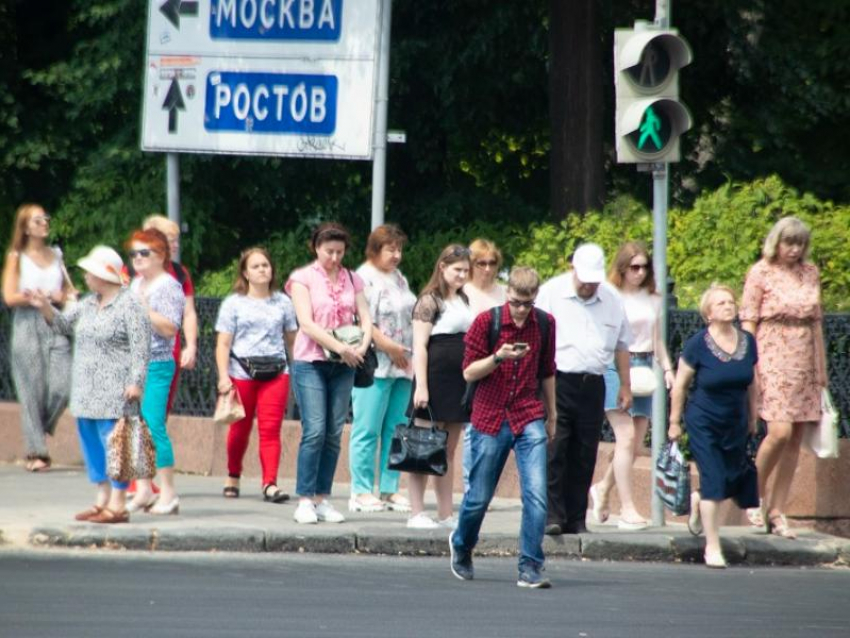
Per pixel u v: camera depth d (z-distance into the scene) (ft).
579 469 148.87
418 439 145.38
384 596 122.93
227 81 208.33
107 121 277.85
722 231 196.85
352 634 106.73
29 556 136.77
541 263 206.49
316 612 114.62
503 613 116.88
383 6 198.08
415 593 124.98
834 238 193.26
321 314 152.66
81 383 145.79
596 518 163.02
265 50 205.46
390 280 162.91
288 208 276.00
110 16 267.59
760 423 168.25
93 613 111.14
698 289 192.24
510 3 260.62
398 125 273.95
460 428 154.61
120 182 268.41
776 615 120.37
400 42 262.26
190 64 210.59
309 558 141.90
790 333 153.38
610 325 147.23
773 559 152.35
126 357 145.38
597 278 143.23
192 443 197.88
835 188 266.57
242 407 163.84
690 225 200.85
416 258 244.63
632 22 261.85
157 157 266.57
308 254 257.34
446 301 150.41
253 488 180.96
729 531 158.40
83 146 278.87
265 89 205.67
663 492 149.38
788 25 260.21
